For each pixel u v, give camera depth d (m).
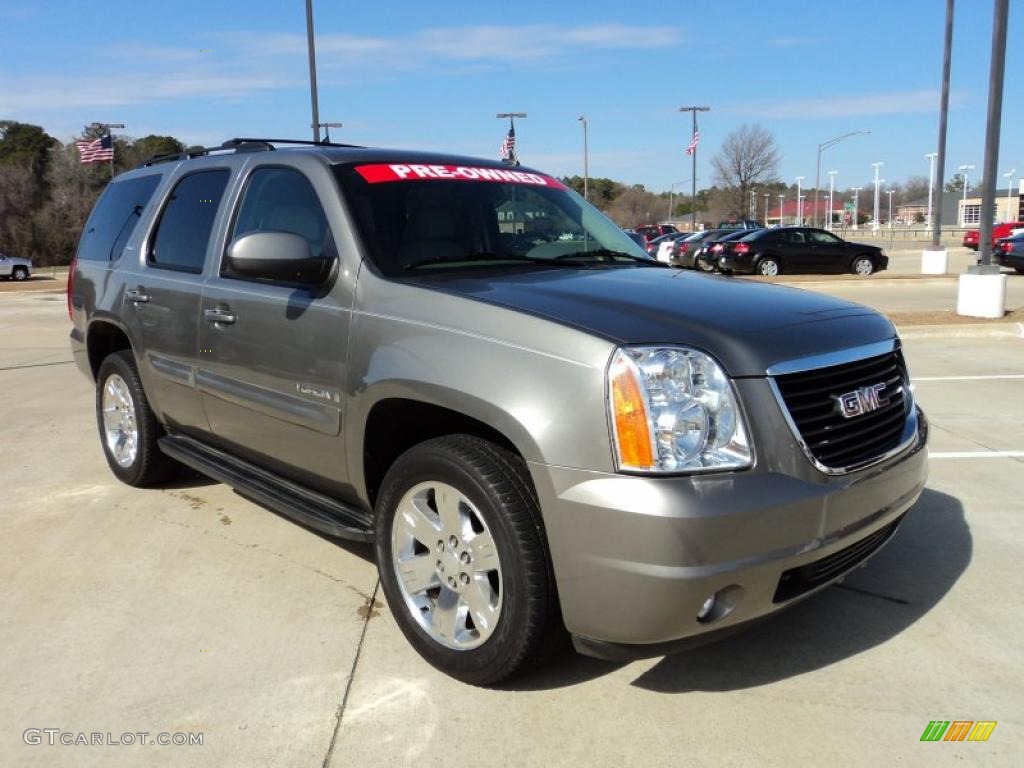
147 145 74.31
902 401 3.28
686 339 2.67
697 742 2.70
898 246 49.72
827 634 3.39
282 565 4.06
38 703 2.93
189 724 2.81
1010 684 3.02
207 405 4.26
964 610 3.58
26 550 4.27
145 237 4.86
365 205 3.56
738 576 2.53
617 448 2.53
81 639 3.36
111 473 5.60
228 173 4.30
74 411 7.64
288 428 3.70
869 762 2.60
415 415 3.27
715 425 2.58
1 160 76.12
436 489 3.02
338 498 3.70
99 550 4.26
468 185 3.98
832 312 3.16
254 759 2.63
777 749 2.67
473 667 2.94
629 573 2.50
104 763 2.62
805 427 2.72
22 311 19.53
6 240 66.50
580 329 2.69
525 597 2.74
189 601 3.68
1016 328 11.72
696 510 2.46
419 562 3.16
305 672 3.12
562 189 4.54
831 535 2.73
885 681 3.05
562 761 2.62
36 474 5.60
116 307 4.96
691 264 30.05
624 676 3.08
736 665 3.16
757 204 73.50
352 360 3.28
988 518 4.62
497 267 3.61
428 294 3.11
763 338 2.76
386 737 2.74
